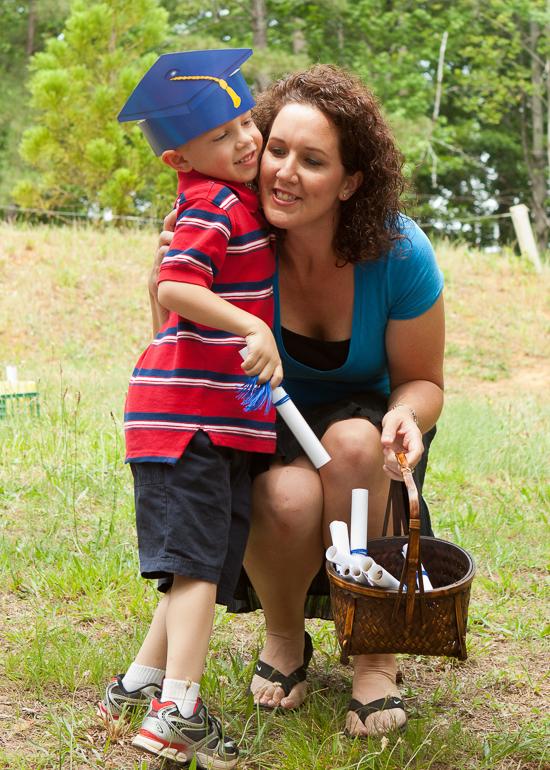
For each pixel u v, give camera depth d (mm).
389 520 2275
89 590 2922
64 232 11523
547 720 2244
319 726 2150
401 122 16703
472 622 2910
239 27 21188
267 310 2180
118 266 10562
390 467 2100
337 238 2184
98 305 9547
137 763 1989
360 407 2324
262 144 2217
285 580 2246
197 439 2010
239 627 2830
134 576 3051
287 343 2373
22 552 3156
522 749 2094
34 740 2062
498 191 25672
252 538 2221
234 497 2098
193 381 2029
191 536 1961
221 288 2090
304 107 2068
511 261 11391
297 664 2338
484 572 3393
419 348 2369
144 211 14258
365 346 2346
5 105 21484
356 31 21484
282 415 2086
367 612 1882
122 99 14188
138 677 2107
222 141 2102
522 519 4012
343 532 2068
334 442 2207
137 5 14633
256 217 2189
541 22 19438
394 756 2016
